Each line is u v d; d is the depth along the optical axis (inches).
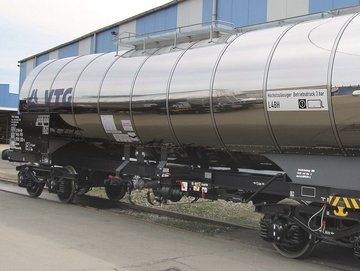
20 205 462.3
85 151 499.2
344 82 250.1
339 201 262.7
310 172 280.2
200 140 342.0
